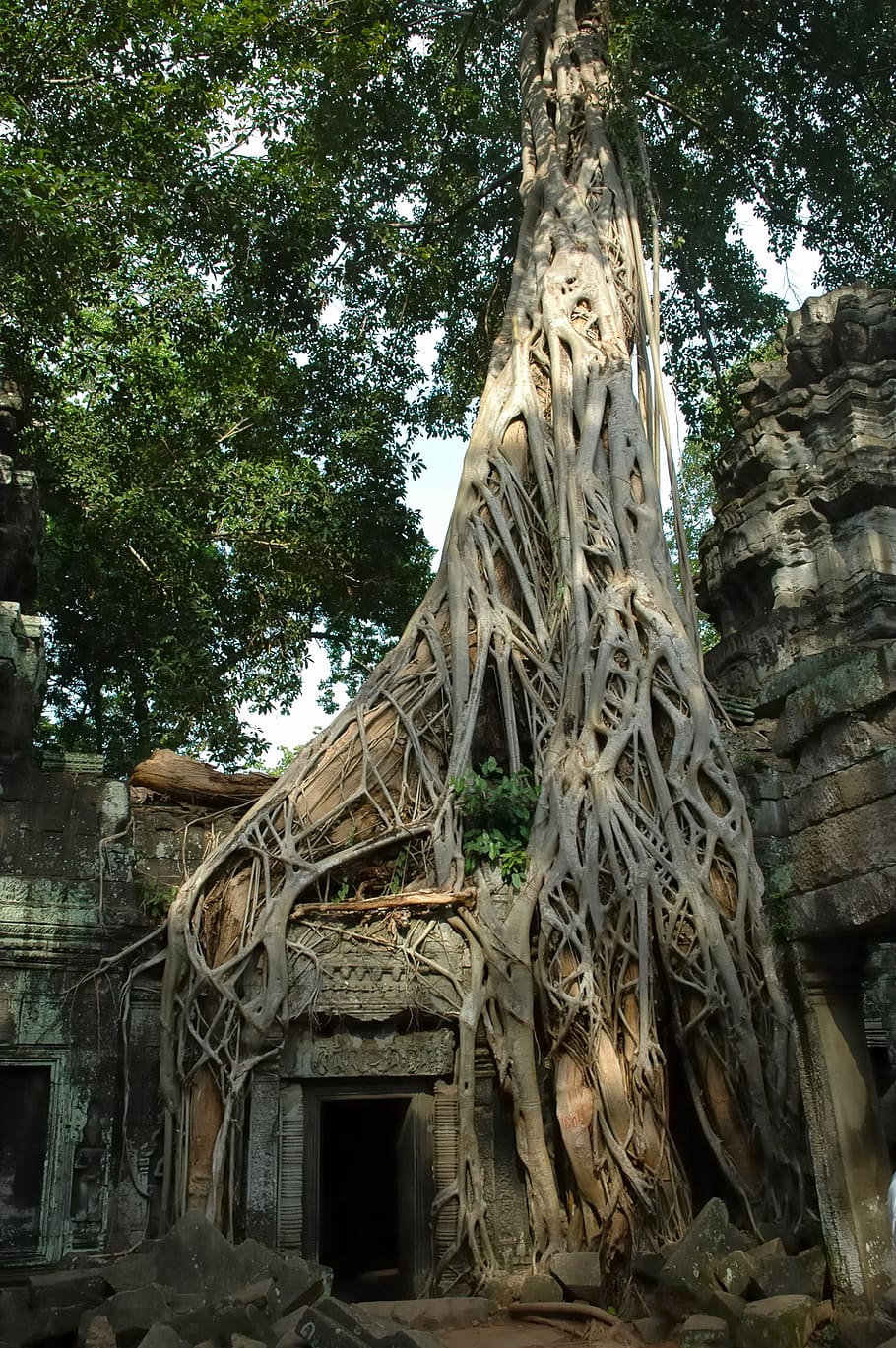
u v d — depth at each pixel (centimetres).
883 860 526
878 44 1473
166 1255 668
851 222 1656
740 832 923
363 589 1770
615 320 1278
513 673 1073
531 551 1134
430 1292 811
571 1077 837
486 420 1230
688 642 1041
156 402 1488
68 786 940
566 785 944
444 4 1681
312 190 1529
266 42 1280
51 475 1462
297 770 1012
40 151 964
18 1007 851
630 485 1144
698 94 1552
